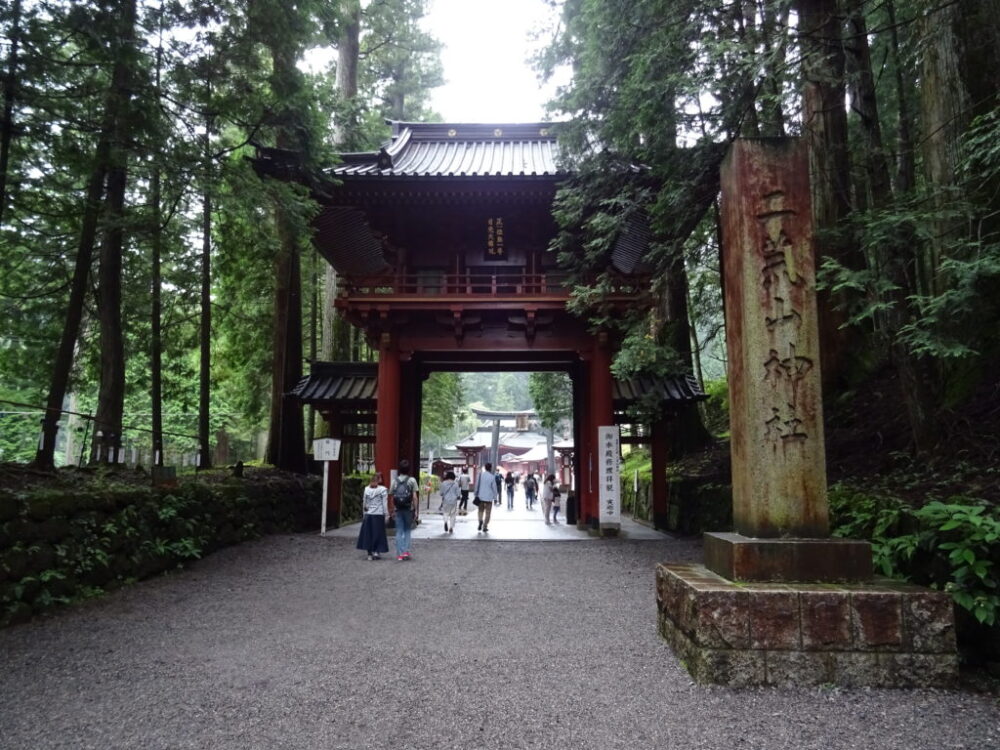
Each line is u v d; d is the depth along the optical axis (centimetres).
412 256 1566
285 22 1120
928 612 456
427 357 1750
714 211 1091
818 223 1182
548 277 1553
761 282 538
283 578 945
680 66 827
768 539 514
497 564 1073
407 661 546
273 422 1766
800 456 523
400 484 1153
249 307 2048
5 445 2688
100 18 887
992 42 967
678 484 1644
